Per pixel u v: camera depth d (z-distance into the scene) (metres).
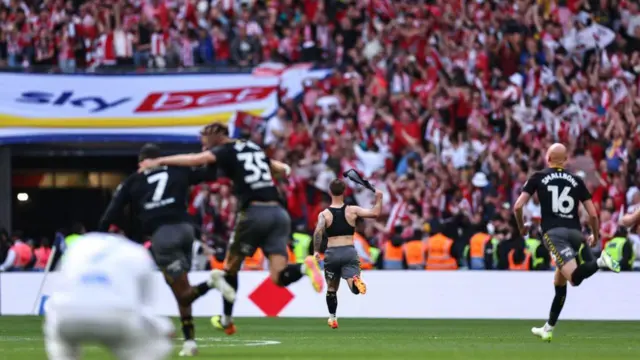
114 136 89.31
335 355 37.81
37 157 108.69
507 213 75.81
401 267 73.44
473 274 67.69
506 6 94.44
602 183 82.81
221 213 84.69
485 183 83.00
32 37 97.75
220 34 96.31
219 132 37.19
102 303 20.84
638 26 93.44
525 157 85.75
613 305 65.12
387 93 91.31
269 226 36.88
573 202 41.31
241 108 89.94
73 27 97.62
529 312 66.69
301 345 43.62
